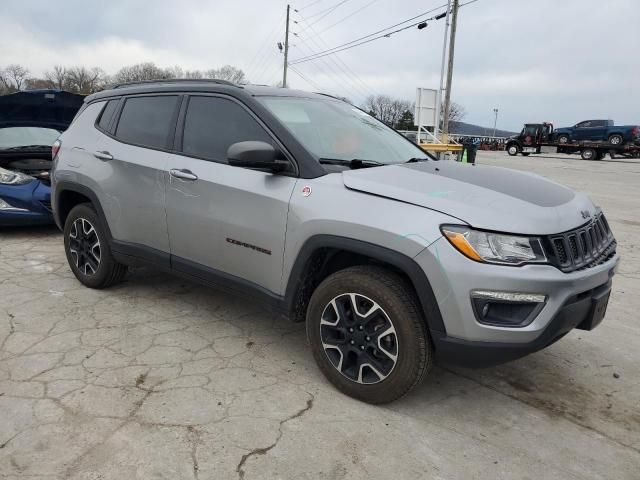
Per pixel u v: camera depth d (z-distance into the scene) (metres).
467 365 2.67
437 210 2.64
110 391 3.00
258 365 3.38
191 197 3.59
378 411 2.92
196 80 3.93
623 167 24.75
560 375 3.45
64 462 2.41
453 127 77.62
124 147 4.14
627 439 2.78
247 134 3.41
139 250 4.08
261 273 3.30
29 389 3.00
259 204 3.21
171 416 2.78
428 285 2.59
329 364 3.07
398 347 2.77
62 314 4.09
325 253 3.08
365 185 2.87
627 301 4.90
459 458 2.56
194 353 3.51
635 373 3.51
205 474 2.37
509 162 27.84
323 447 2.59
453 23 23.03
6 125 7.59
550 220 2.66
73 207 4.80
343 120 3.84
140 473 2.35
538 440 2.74
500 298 2.51
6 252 5.87
